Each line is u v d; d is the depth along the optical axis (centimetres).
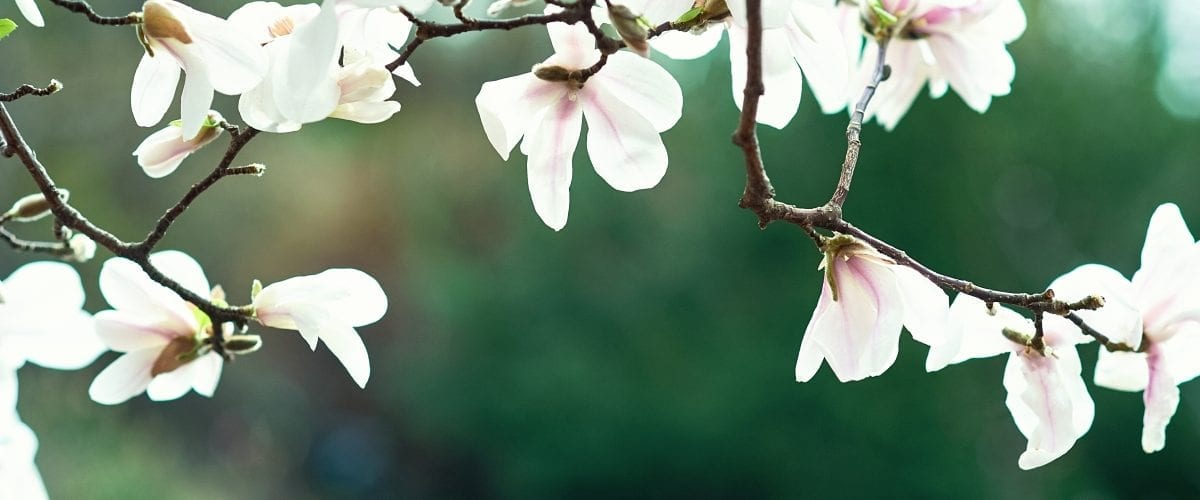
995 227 1669
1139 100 1783
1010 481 1511
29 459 140
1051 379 144
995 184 1633
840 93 156
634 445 1564
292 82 118
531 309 1680
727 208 1567
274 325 147
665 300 1606
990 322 150
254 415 1841
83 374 1106
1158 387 153
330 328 148
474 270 1758
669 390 1571
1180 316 152
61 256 148
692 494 1565
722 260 1575
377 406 2075
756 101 110
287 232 1967
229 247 1842
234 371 1788
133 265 152
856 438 1452
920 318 137
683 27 139
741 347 1536
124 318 151
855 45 190
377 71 129
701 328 1589
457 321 1714
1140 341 151
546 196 147
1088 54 1820
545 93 143
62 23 1341
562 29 142
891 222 1552
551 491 1636
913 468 1430
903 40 188
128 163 1523
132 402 1557
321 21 117
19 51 1330
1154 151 1747
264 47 133
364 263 2097
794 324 1520
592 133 146
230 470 1680
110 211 1534
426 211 1970
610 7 127
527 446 1634
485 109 138
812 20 150
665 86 144
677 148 1656
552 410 1611
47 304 143
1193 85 1906
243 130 143
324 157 2011
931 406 1438
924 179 1553
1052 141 1705
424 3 120
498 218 1975
